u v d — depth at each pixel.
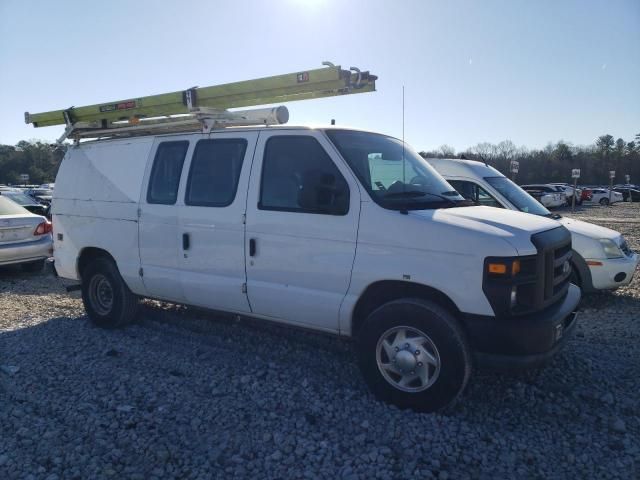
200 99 5.40
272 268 4.62
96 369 4.84
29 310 7.19
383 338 4.07
